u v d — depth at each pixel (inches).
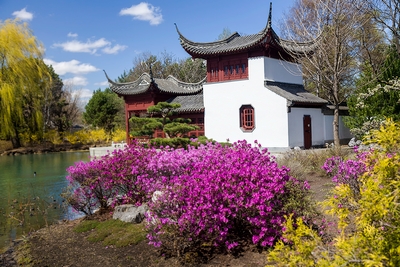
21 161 1129.4
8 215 438.0
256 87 797.2
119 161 365.7
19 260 275.6
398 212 130.5
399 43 679.7
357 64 920.9
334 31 641.0
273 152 709.9
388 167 130.0
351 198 148.3
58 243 306.3
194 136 872.3
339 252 125.9
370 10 639.8
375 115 632.4
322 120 859.4
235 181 233.5
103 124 1871.3
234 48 807.7
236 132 831.7
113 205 375.6
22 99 1384.1
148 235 246.7
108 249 274.4
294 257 129.8
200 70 1998.0
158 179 337.7
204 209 219.6
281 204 235.3
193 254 237.6
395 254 116.3
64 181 697.0
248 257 225.6
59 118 1884.8
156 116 985.5
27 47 1350.9
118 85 1085.1
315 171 462.3
